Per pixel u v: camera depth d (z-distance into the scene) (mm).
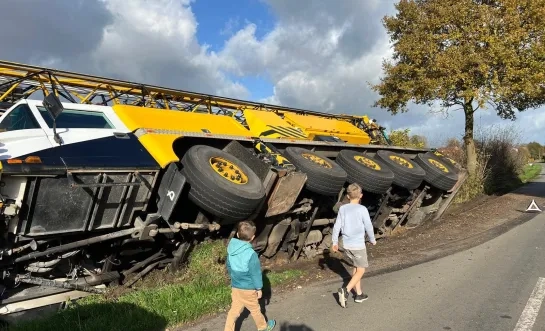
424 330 4832
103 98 8289
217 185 5797
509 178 23500
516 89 14547
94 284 5715
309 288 6359
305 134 9688
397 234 10852
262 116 9438
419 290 6188
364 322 5051
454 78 14688
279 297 5949
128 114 6219
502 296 5902
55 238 5246
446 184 11531
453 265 7512
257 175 6836
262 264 7711
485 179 19109
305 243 8422
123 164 5406
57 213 5031
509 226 11172
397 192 10805
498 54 14219
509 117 17750
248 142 7586
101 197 5301
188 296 5555
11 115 5539
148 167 5625
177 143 6730
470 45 14633
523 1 14328
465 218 12555
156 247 6480
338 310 5430
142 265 6168
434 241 9625
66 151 5109
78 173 5023
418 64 15828
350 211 5844
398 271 7203
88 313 4969
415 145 20188
